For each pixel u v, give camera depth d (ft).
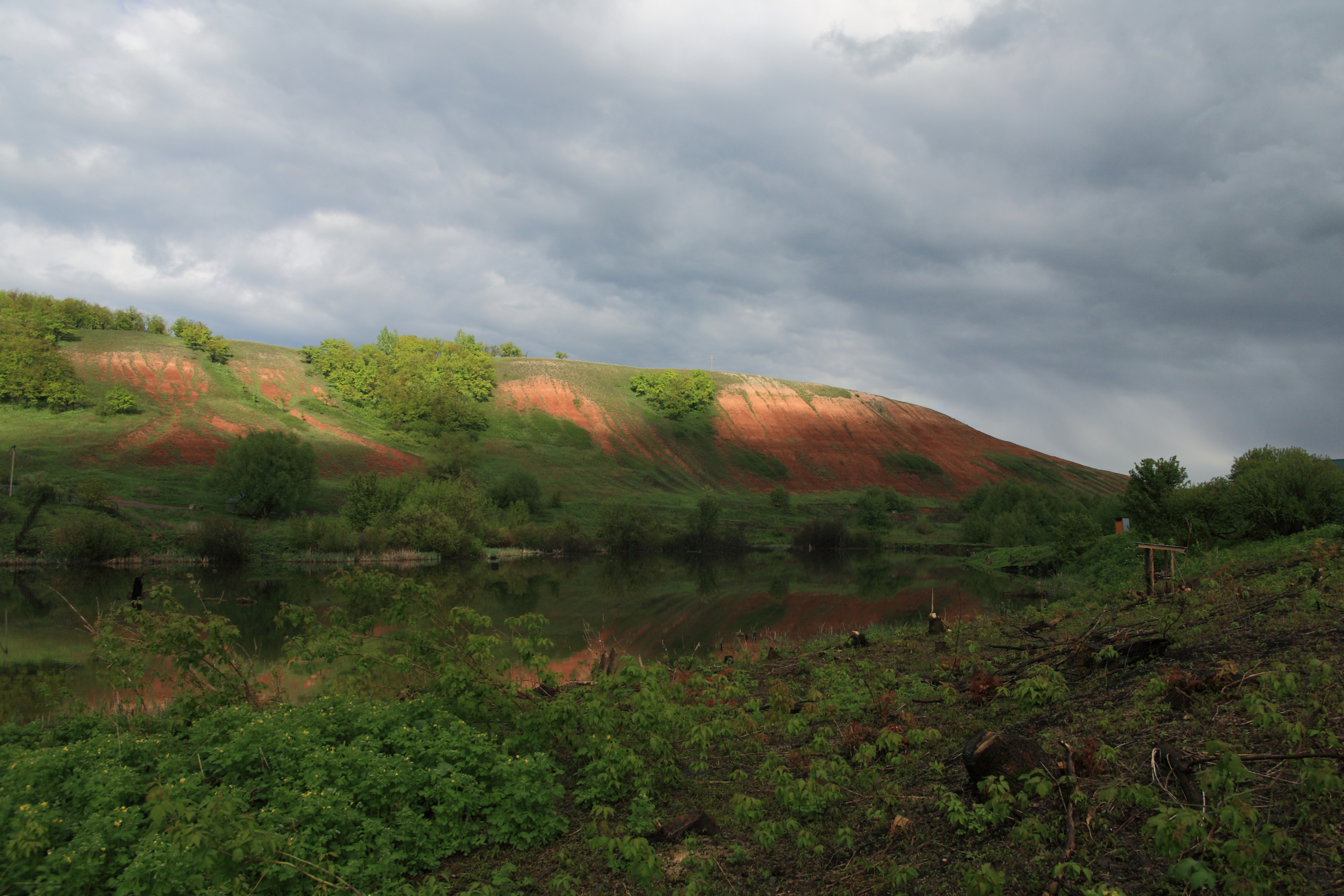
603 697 27.02
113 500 194.39
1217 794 15.87
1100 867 14.75
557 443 383.04
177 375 343.67
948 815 18.31
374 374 391.86
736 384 494.18
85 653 66.85
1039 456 453.99
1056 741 21.93
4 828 17.97
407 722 25.96
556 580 146.82
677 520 277.23
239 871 16.46
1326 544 52.34
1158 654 30.25
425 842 19.66
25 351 286.87
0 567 145.38
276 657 60.85
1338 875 12.88
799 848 18.94
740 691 38.06
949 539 249.96
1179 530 90.99
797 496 361.71
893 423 465.06
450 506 198.29
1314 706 18.43
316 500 237.04
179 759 22.34
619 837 19.80
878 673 40.22
